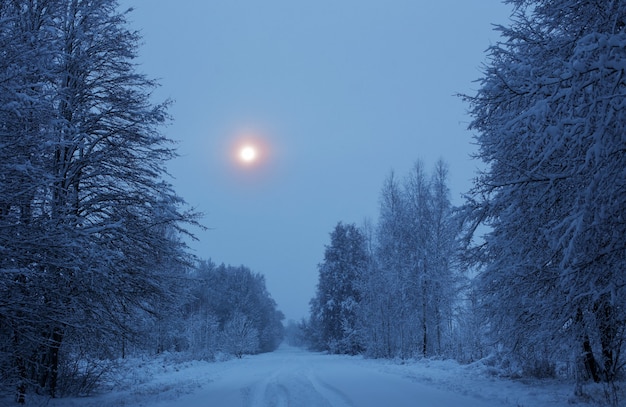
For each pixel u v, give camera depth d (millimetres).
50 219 10359
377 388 12867
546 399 9703
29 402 11086
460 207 10625
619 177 6453
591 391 9867
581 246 7254
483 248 11484
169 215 13984
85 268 10508
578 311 9344
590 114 6270
